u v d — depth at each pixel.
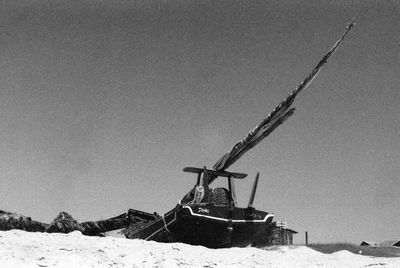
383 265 12.25
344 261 12.68
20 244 10.09
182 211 17.08
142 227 20.16
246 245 18.92
